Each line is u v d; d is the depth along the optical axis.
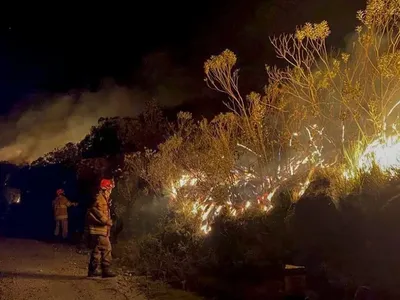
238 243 8.18
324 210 6.12
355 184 6.11
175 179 11.65
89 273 10.70
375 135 6.89
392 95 7.15
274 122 9.48
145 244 11.09
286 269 7.24
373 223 5.46
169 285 9.44
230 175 9.59
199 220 10.04
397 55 6.93
